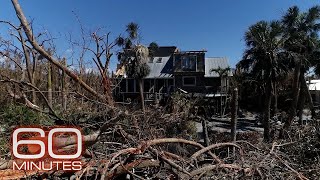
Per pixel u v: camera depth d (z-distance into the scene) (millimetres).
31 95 7324
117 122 4793
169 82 40312
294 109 16016
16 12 4957
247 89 34000
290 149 7078
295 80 19781
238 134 12617
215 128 18484
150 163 4242
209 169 4168
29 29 5043
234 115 10039
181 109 11297
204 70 39156
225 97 35781
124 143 5070
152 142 4410
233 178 4223
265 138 12383
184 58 39594
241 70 33281
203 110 18312
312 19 26688
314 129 8086
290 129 8828
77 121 5484
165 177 4293
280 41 24734
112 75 7777
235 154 4844
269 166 4695
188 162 4465
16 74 7848
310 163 6750
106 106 5125
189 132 10875
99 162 4012
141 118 5754
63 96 6512
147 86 40000
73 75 5410
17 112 6531
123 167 3916
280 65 24344
